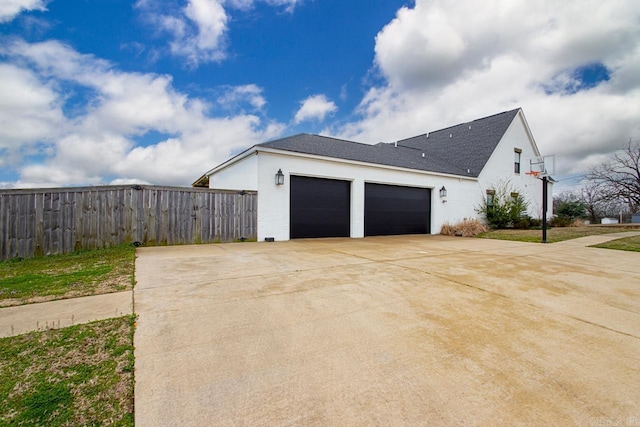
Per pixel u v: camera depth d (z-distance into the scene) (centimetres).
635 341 239
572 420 148
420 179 1298
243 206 880
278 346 221
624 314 298
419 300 334
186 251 670
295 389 170
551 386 177
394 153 1480
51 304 298
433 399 163
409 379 182
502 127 1692
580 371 194
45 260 548
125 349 208
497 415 151
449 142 1872
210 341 225
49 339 220
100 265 495
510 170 1705
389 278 432
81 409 148
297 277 428
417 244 891
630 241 895
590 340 240
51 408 148
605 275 466
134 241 723
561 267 529
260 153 908
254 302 315
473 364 201
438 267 520
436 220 1356
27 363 187
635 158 2270
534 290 380
